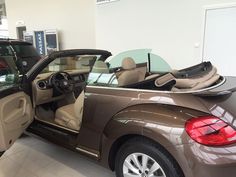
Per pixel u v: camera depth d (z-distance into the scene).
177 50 4.55
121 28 5.28
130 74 2.14
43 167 2.61
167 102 1.72
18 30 9.13
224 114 1.57
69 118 2.69
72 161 2.72
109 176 2.41
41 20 8.02
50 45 7.48
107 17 5.48
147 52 2.71
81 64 2.92
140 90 1.88
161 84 1.85
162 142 1.61
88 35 6.69
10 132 2.20
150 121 1.68
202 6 4.10
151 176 1.76
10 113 2.22
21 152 2.96
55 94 3.20
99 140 2.08
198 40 4.26
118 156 1.98
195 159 1.49
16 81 2.48
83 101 2.24
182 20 4.38
